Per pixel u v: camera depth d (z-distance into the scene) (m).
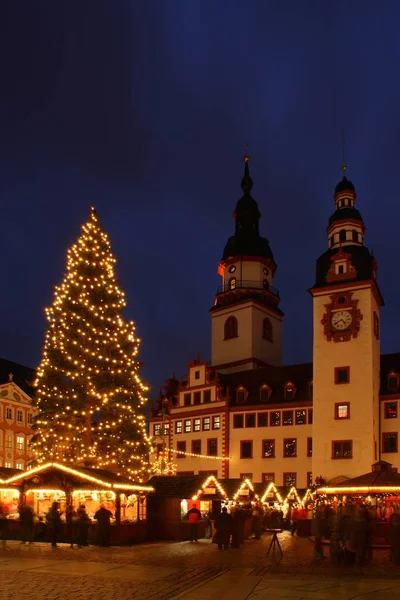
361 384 70.75
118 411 49.97
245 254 97.31
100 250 53.22
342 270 74.62
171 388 92.56
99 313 50.94
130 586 19.33
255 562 27.11
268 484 59.56
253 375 84.44
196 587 19.53
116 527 36.31
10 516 41.47
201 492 42.47
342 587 19.88
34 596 17.22
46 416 49.78
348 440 69.81
